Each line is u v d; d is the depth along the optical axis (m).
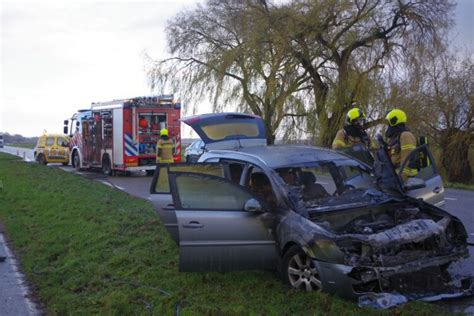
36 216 11.73
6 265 7.86
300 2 26.39
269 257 6.10
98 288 6.46
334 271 5.32
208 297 5.85
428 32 25.22
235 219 6.08
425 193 7.34
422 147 7.11
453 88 24.78
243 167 6.99
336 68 26.55
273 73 26.62
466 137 24.77
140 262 7.32
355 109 8.57
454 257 5.65
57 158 30.73
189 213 6.14
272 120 27.20
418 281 5.47
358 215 6.14
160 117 22.50
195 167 7.12
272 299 5.64
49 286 6.70
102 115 23.20
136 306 5.70
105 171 23.19
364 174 7.06
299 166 6.78
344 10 25.70
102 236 8.98
